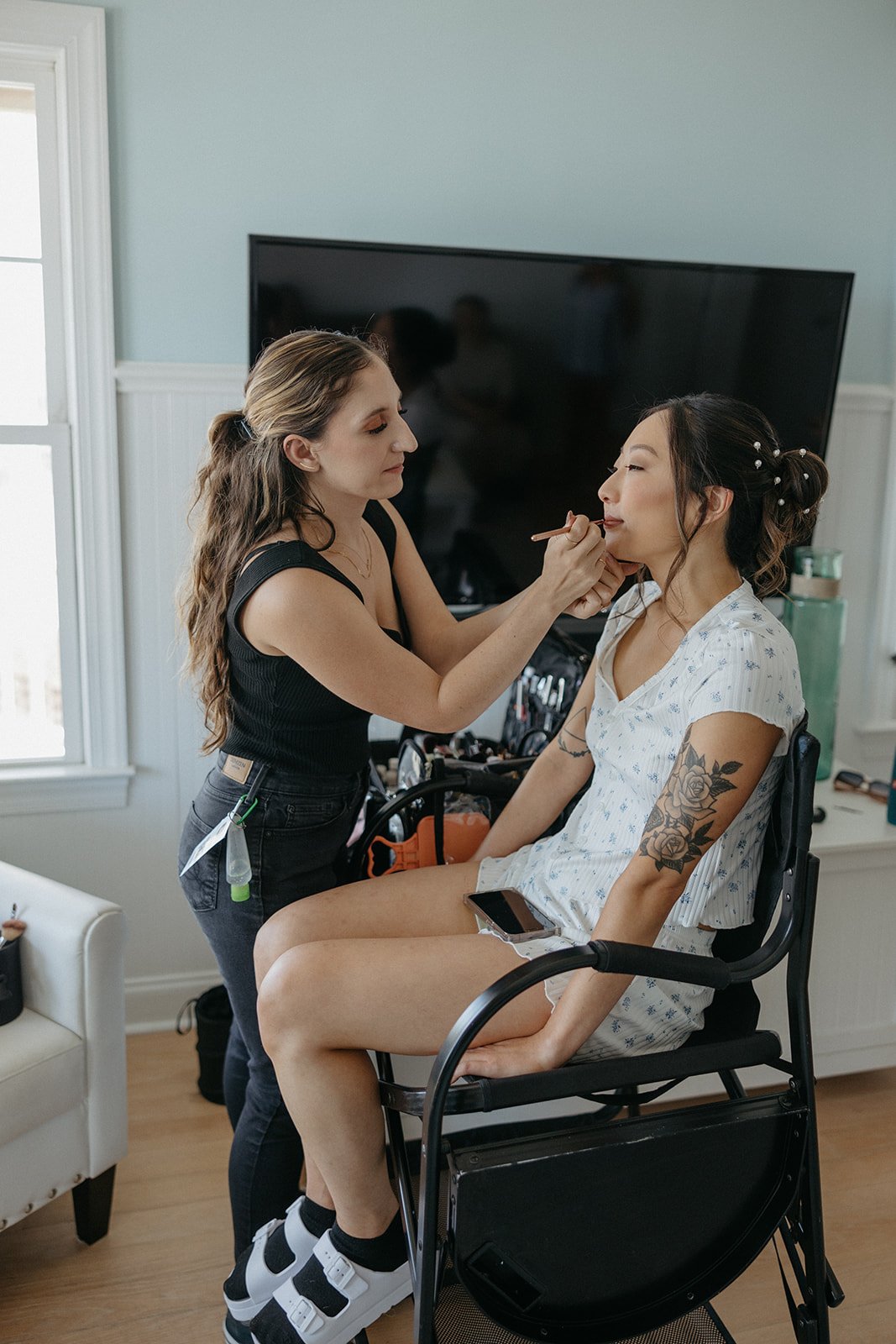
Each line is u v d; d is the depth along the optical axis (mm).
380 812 1765
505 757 2293
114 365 2371
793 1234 1391
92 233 2307
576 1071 1268
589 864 1472
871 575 2957
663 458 1411
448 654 1780
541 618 1483
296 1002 1350
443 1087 1183
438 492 2490
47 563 2559
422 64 2418
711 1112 1306
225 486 1554
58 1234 1970
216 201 2381
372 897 1576
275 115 2371
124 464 2432
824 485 1480
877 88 2695
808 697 2496
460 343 2395
